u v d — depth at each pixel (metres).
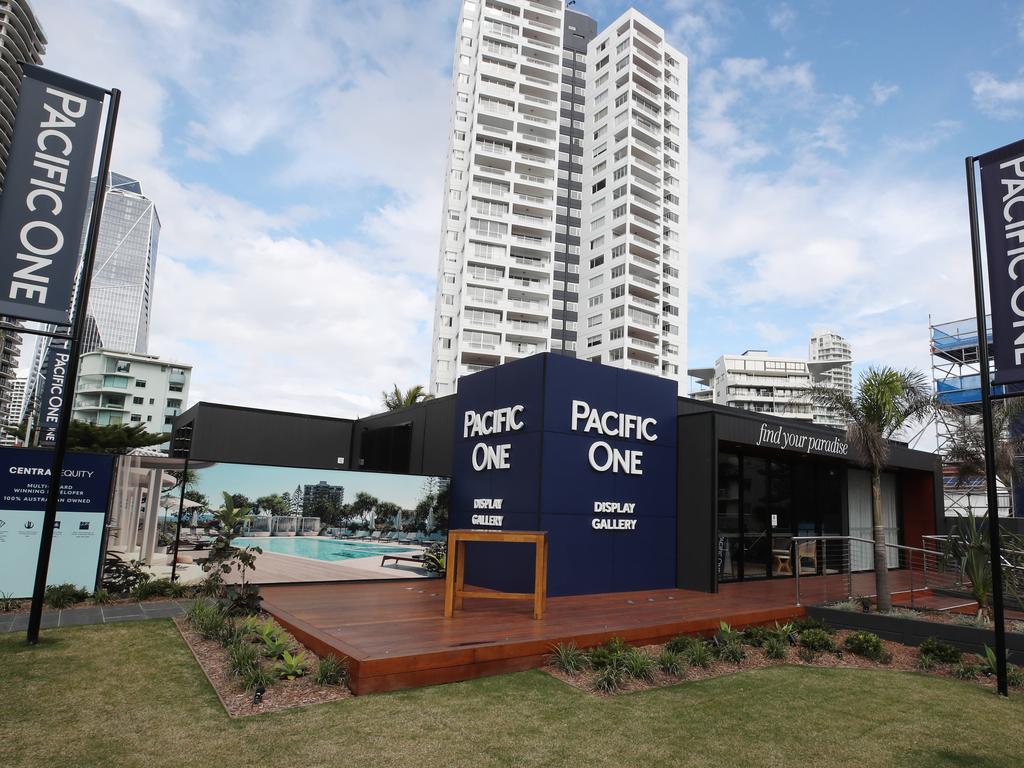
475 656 6.43
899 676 7.51
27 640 6.88
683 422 12.78
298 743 4.49
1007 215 7.29
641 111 64.62
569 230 67.50
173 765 4.04
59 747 4.25
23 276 6.95
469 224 57.66
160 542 13.04
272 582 11.23
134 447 36.28
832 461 16.50
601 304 62.84
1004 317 7.18
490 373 12.45
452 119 63.19
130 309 195.88
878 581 10.50
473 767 4.22
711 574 11.70
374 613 8.44
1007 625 9.53
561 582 10.66
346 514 12.15
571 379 11.23
